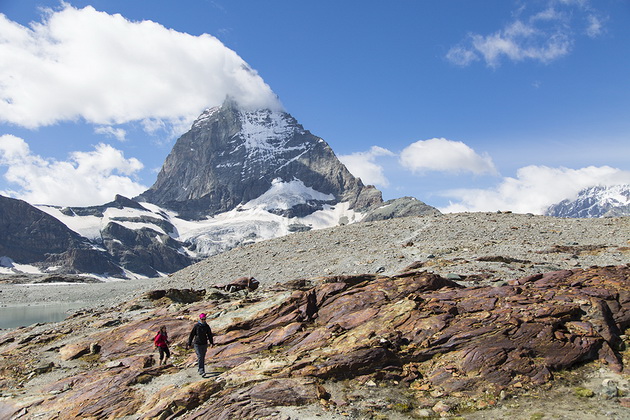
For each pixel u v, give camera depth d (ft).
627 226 165.37
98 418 50.52
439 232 183.32
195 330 58.80
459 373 51.47
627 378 48.52
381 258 146.72
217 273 184.96
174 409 49.47
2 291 327.06
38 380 65.92
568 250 129.49
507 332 55.72
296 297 77.41
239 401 48.62
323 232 225.15
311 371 52.80
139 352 73.82
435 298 68.03
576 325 56.54
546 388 48.21
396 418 45.24
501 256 118.73
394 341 57.77
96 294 278.87
